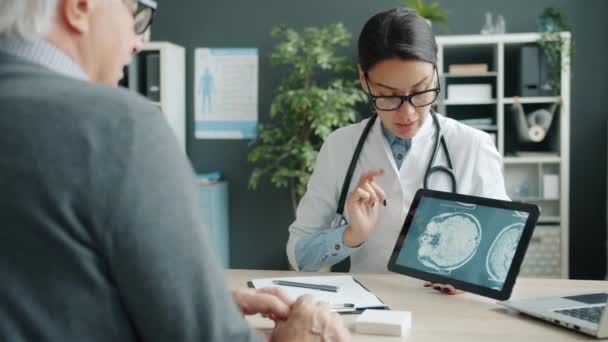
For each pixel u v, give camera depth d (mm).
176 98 3834
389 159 1585
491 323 1031
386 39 1301
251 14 3941
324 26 3887
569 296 1154
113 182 556
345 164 1641
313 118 3521
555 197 3486
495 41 3449
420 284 1312
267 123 3975
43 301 553
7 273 547
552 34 3381
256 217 4020
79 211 550
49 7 643
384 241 1606
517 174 3574
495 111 3566
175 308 583
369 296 1192
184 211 595
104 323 574
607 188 3730
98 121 567
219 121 4000
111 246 559
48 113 562
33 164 549
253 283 1299
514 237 1174
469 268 1217
